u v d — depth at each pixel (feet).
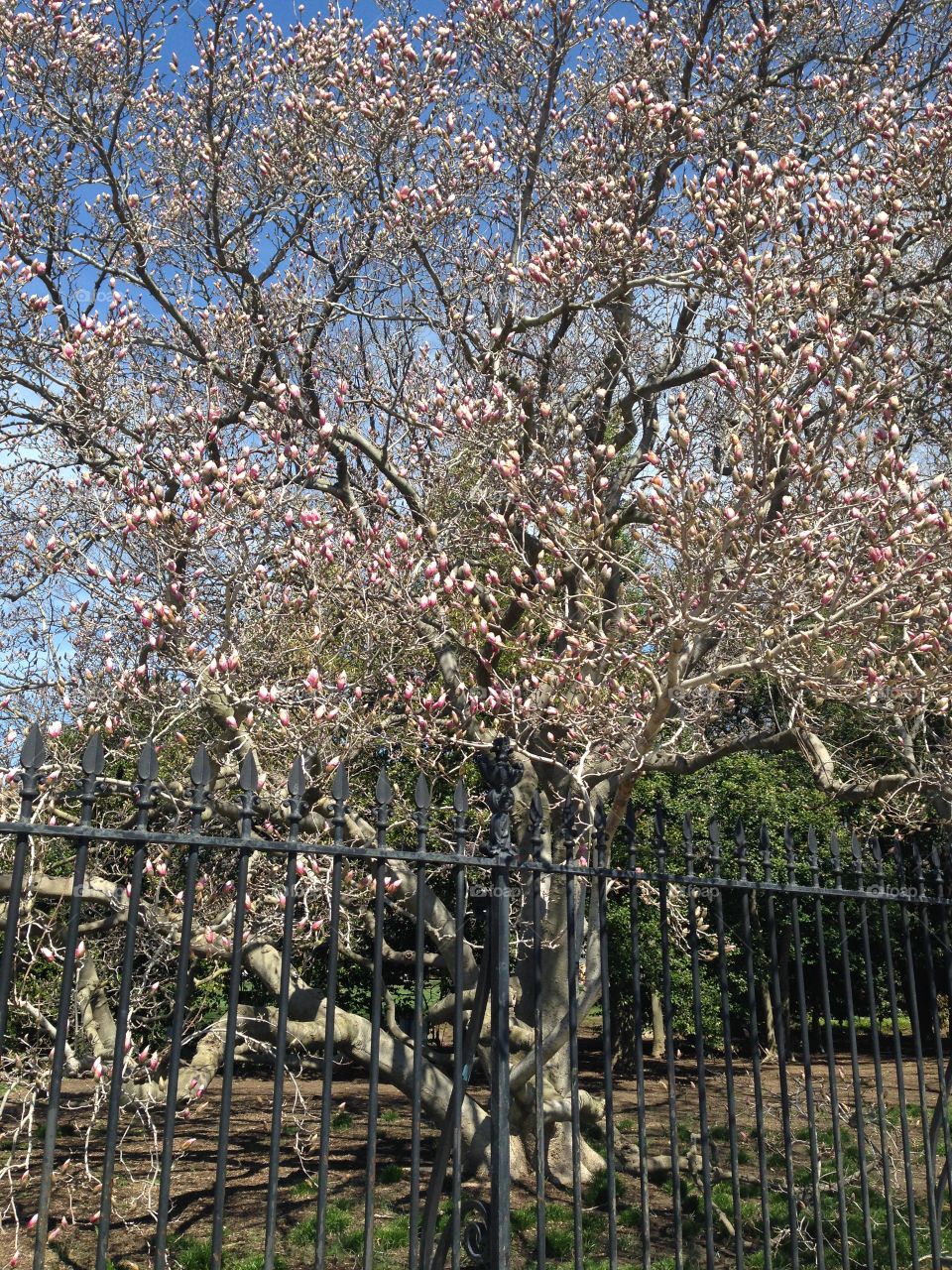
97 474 27.58
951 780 23.91
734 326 27.68
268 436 27.32
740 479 18.93
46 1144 9.09
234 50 34.94
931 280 28.94
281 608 24.12
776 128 34.99
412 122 33.63
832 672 18.30
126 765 28.30
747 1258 23.68
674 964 54.34
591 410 32.91
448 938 30.14
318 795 26.84
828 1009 15.16
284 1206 29.76
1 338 27.58
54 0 32.19
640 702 21.62
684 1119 38.91
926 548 19.06
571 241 30.50
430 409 30.45
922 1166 30.22
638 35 35.99
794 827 56.18
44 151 34.30
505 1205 11.74
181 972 10.05
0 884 21.26
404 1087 30.42
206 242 36.06
